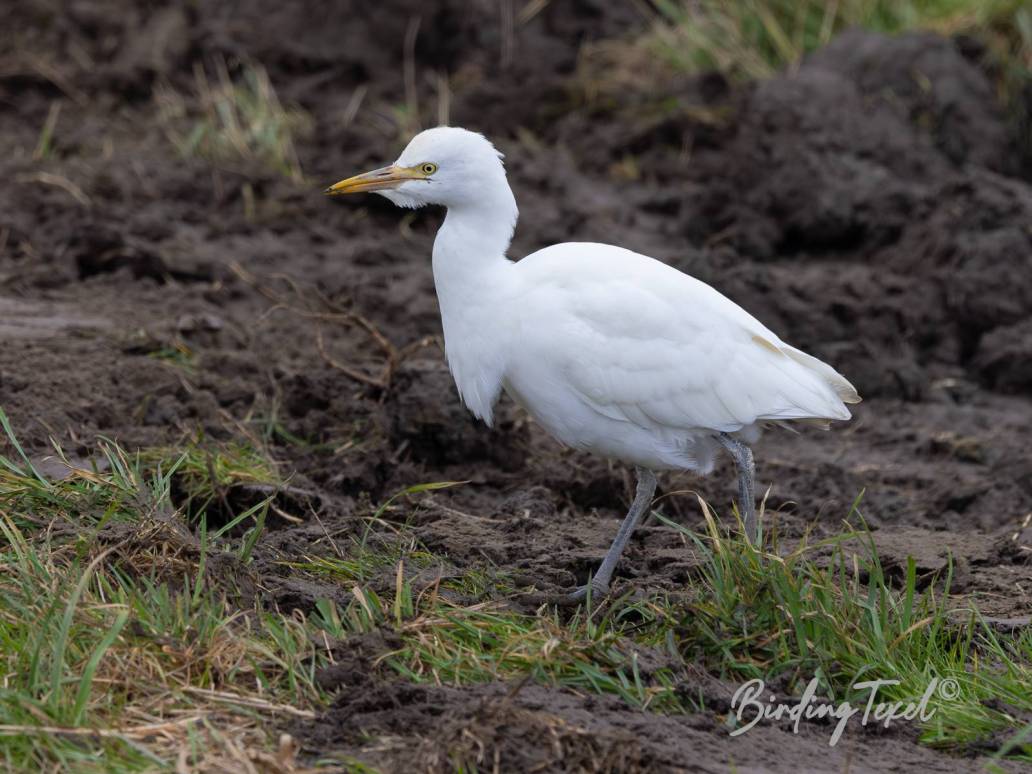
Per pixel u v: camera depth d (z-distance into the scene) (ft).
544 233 56.13
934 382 50.90
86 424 37.73
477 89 66.18
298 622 27.63
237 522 31.83
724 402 30.96
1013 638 29.60
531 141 64.18
